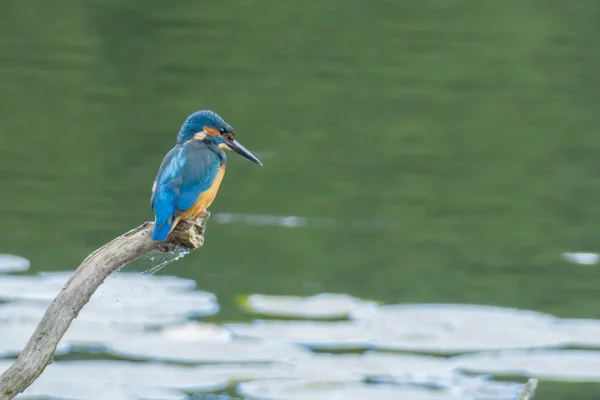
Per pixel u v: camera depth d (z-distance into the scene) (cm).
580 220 1560
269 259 1402
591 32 2405
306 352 1127
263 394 1016
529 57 2241
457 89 2080
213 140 876
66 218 1492
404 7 2605
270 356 1116
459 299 1298
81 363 1093
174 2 2600
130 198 1566
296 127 1884
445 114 1967
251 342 1151
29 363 627
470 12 2567
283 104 1975
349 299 1288
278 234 1500
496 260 1420
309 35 2372
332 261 1398
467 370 1092
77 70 2117
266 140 1827
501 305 1279
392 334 1182
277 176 1708
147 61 2177
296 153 1788
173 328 1182
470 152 1816
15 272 1312
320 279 1330
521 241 1480
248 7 2583
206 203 822
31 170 1653
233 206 1583
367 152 1792
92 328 1179
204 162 818
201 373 1066
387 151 1802
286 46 2291
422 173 1720
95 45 2269
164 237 682
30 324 1153
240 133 1841
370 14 2545
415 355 1127
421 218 1555
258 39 2327
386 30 2408
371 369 1085
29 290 1257
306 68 2170
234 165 1741
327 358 1110
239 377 1058
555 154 1805
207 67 2153
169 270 1362
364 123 1906
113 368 1078
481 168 1752
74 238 1427
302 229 1516
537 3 2631
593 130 1914
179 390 1030
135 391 1012
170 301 1260
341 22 2480
